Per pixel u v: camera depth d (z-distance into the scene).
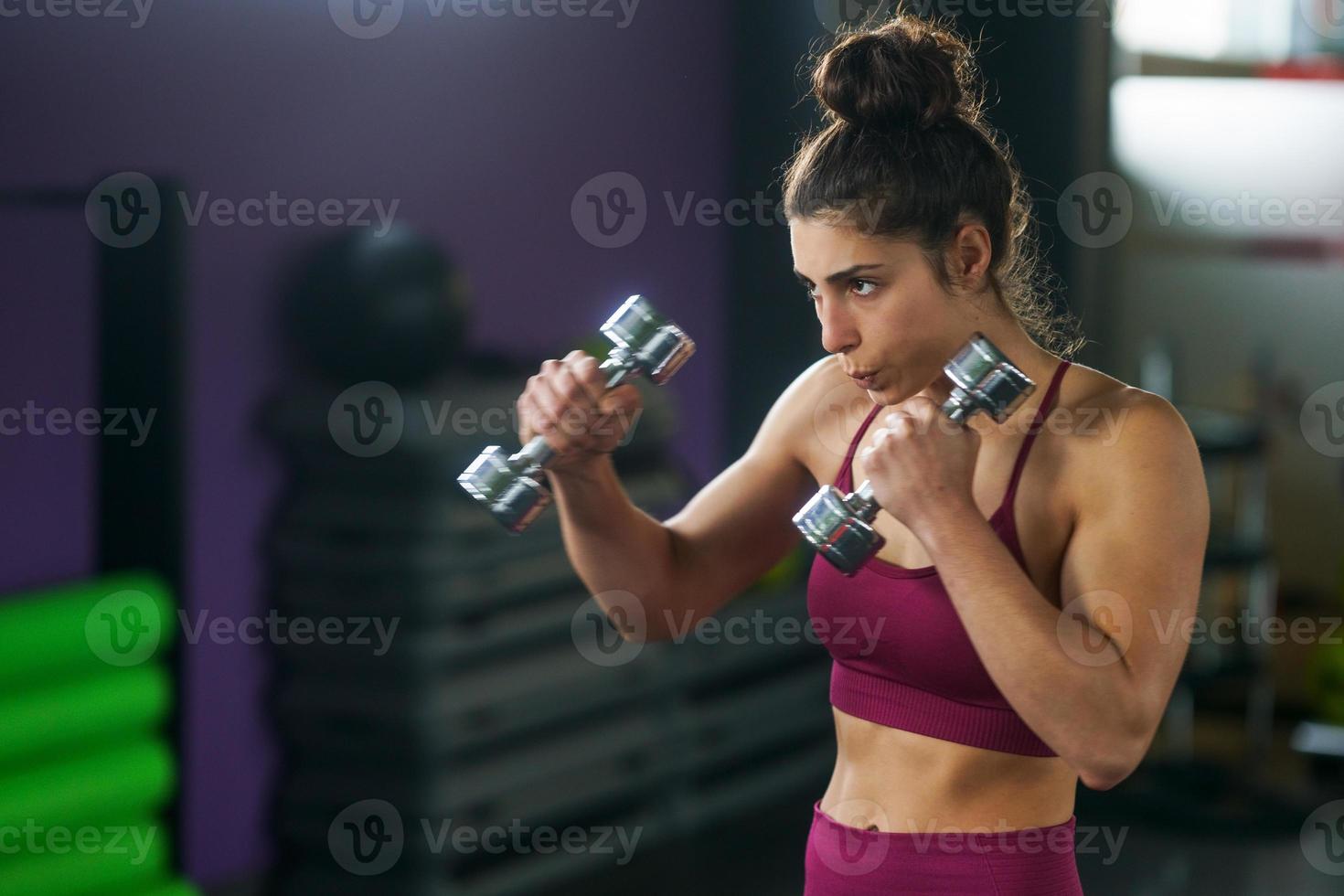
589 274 5.41
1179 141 6.21
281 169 4.41
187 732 3.71
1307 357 6.20
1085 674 1.57
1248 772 5.43
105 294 3.51
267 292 4.38
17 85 3.82
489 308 5.06
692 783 5.02
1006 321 1.80
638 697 4.74
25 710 3.35
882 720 1.86
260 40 4.33
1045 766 1.80
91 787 3.46
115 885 3.52
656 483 4.89
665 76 5.62
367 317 4.22
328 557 4.25
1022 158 5.36
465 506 4.20
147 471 3.55
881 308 1.71
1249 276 6.21
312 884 4.35
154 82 4.09
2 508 3.88
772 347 5.91
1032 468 1.76
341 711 4.25
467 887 4.24
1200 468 1.73
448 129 4.88
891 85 1.70
